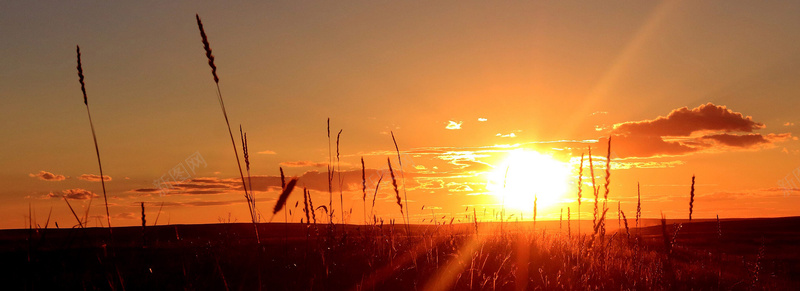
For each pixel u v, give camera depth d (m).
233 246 9.10
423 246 8.34
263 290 5.83
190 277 6.61
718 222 7.62
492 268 7.89
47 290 4.65
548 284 6.90
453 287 6.62
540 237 9.91
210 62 3.36
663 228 3.81
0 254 6.48
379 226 7.23
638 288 6.69
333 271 6.38
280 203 2.71
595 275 6.83
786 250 16.05
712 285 8.26
